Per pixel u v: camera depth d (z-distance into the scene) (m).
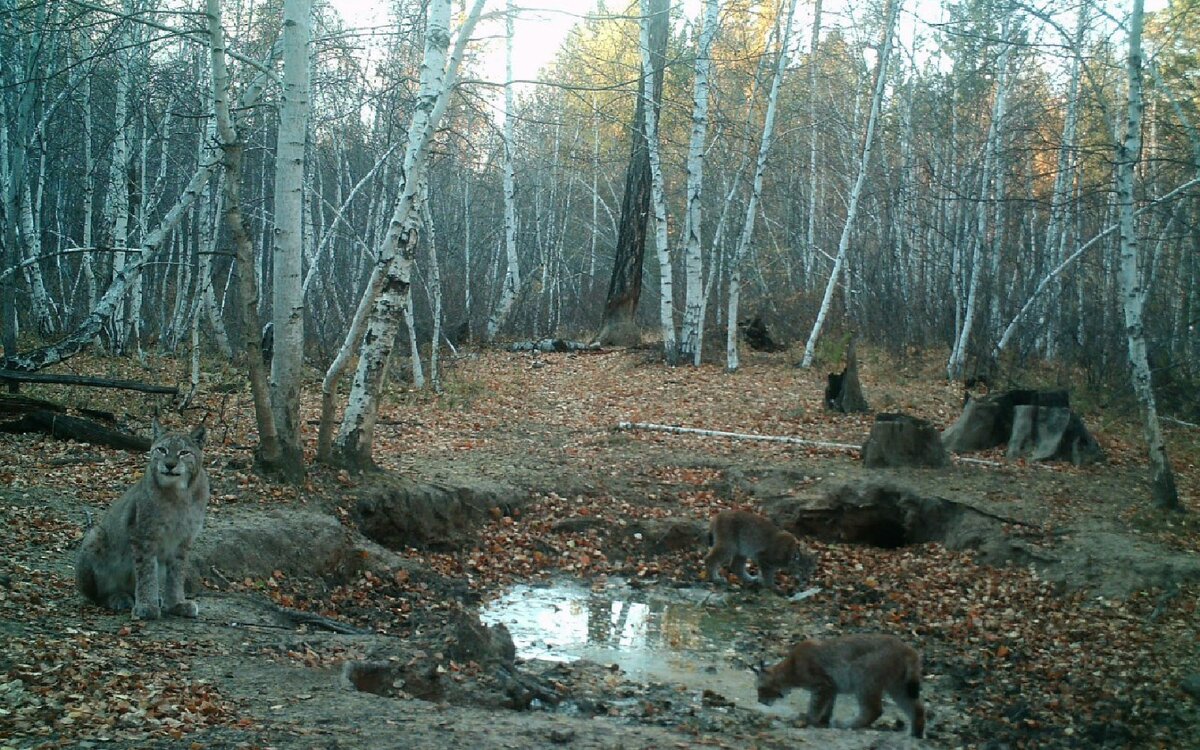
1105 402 21.89
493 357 28.69
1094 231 27.77
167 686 6.60
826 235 40.47
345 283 32.69
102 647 7.28
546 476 15.82
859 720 8.22
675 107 28.69
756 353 28.84
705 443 18.41
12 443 13.73
